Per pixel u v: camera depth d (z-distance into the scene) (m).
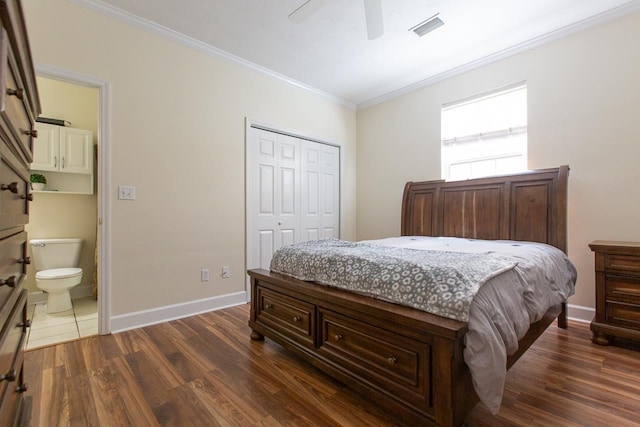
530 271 1.66
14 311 1.03
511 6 2.36
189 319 2.67
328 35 2.74
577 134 2.58
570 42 2.61
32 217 3.26
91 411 1.41
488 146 3.17
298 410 1.42
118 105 2.40
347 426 1.31
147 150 2.54
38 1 2.07
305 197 3.85
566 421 1.32
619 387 1.58
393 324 1.33
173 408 1.43
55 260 3.15
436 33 2.71
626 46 2.36
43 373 1.74
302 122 3.78
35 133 1.28
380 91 4.00
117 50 2.39
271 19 2.50
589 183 2.52
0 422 0.83
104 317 2.31
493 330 1.18
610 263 2.08
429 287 1.30
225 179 3.04
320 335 1.72
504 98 3.06
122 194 2.41
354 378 1.48
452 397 1.12
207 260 2.91
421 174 3.71
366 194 4.37
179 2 2.29
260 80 3.35
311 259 1.93
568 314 2.62
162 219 2.62
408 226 3.55
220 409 1.42
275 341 2.01
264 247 3.40
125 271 2.42
